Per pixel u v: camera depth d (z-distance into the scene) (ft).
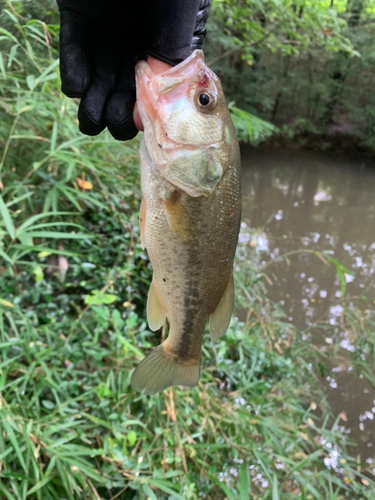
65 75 0.84
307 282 3.40
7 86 1.86
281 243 4.08
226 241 0.97
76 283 1.93
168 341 1.07
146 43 0.89
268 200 5.56
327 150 9.04
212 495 1.54
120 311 1.94
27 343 1.45
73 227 2.08
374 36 7.49
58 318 1.78
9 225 1.37
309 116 8.62
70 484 1.23
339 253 4.06
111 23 0.85
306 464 1.64
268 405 1.93
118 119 0.88
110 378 1.59
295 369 2.29
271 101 7.94
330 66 8.13
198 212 0.92
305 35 3.81
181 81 0.87
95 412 1.52
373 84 8.30
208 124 0.90
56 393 1.44
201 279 0.99
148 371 1.05
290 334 2.59
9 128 1.84
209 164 0.90
